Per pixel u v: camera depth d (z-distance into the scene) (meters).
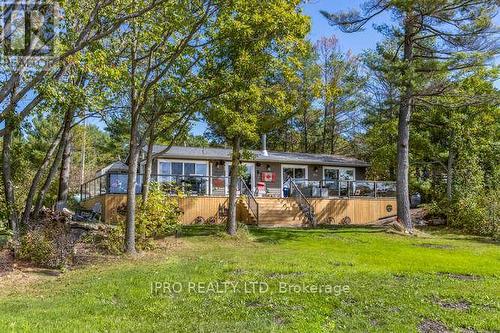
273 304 6.80
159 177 19.41
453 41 17.08
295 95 14.92
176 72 12.70
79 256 11.22
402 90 17.11
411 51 17.94
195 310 6.49
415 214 22.66
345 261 10.78
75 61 9.43
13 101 9.48
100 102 12.26
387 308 6.62
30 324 5.68
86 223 16.03
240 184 21.17
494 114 21.31
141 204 13.51
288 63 13.27
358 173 27.81
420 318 6.17
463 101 17.77
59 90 10.39
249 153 15.73
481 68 16.67
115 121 15.80
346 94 33.59
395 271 9.64
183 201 18.88
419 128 24.55
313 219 19.52
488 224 17.75
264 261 10.62
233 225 15.19
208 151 23.75
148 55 11.98
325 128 37.28
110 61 11.78
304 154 27.72
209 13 11.43
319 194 21.84
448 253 12.48
